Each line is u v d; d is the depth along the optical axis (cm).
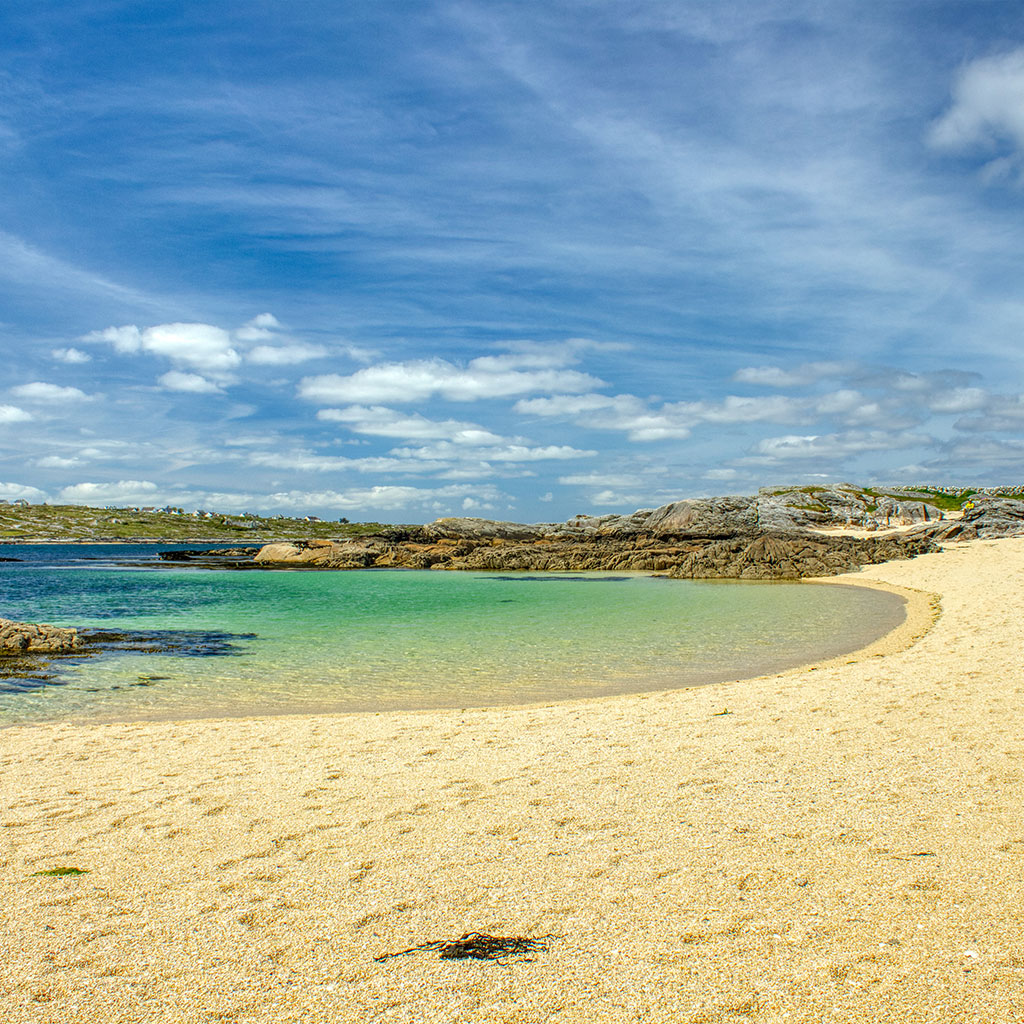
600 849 621
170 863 623
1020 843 597
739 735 1024
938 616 2502
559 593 4391
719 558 5975
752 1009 391
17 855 651
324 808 765
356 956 459
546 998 407
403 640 2428
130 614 3322
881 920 480
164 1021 395
